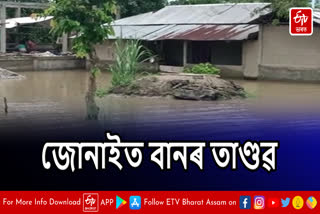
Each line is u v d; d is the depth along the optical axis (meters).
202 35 25.95
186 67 26.78
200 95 16.59
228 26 26.67
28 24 36.41
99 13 10.23
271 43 23.62
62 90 19.98
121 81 17.94
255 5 28.38
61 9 10.16
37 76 26.39
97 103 15.77
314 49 22.45
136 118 13.05
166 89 17.16
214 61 27.77
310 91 19.22
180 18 30.48
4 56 29.45
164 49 30.33
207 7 30.42
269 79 23.78
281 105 15.45
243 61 24.61
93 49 11.03
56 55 32.28
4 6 32.19
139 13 37.38
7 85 21.80
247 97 17.33
